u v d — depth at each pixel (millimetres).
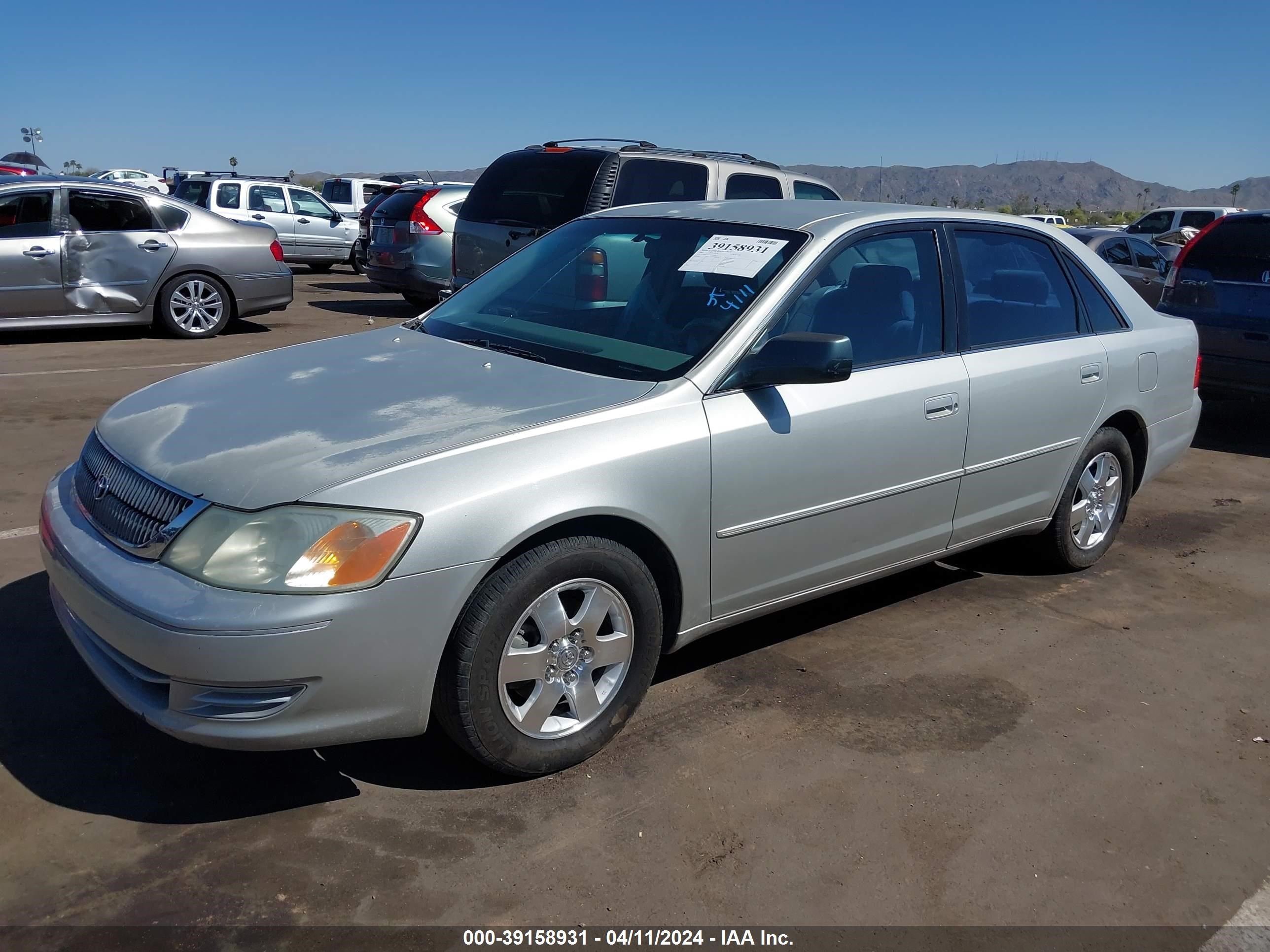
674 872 2631
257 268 10789
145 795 2838
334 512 2549
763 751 3213
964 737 3373
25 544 4543
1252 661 4059
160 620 2480
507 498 2707
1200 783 3182
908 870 2693
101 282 9930
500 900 2498
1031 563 4938
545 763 2961
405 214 12914
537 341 3627
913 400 3713
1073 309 4582
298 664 2498
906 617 4332
